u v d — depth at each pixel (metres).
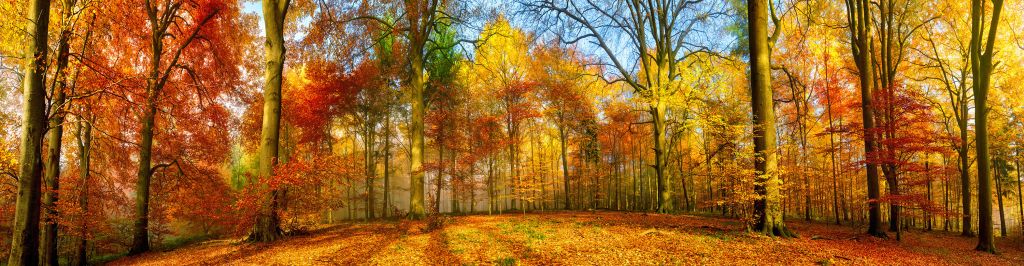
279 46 14.82
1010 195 30.61
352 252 10.87
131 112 16.58
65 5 10.32
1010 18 19.00
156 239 19.73
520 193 28.59
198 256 12.23
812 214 27.77
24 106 9.12
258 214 13.83
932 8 19.72
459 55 28.89
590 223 17.38
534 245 11.16
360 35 23.23
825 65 20.28
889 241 13.73
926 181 13.98
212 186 19.11
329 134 27.08
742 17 23.97
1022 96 19.53
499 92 27.27
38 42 9.08
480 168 32.06
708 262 8.72
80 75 10.38
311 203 14.81
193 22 17.88
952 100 18.58
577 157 36.22
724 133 15.85
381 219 24.97
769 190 12.90
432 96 27.30
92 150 17.02
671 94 23.36
